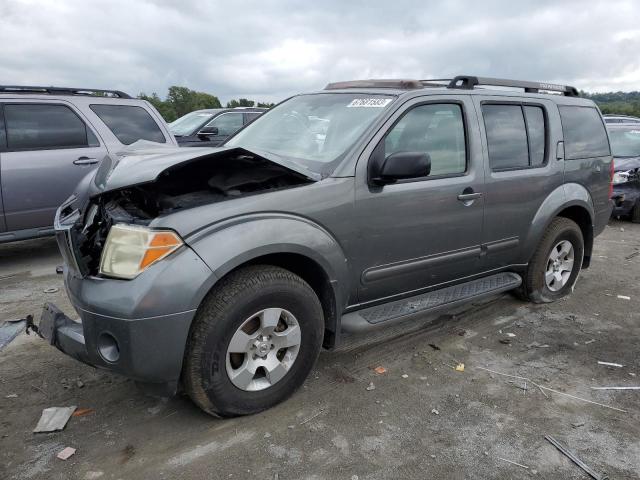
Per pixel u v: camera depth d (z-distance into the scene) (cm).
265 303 290
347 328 344
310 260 313
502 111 436
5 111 586
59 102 625
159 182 326
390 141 356
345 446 283
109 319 262
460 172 397
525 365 382
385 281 360
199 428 296
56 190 612
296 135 385
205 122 1076
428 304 385
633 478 266
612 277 609
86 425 297
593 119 531
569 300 523
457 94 403
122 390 333
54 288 528
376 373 363
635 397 342
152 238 262
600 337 436
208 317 274
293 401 324
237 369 294
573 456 281
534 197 455
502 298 520
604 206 539
